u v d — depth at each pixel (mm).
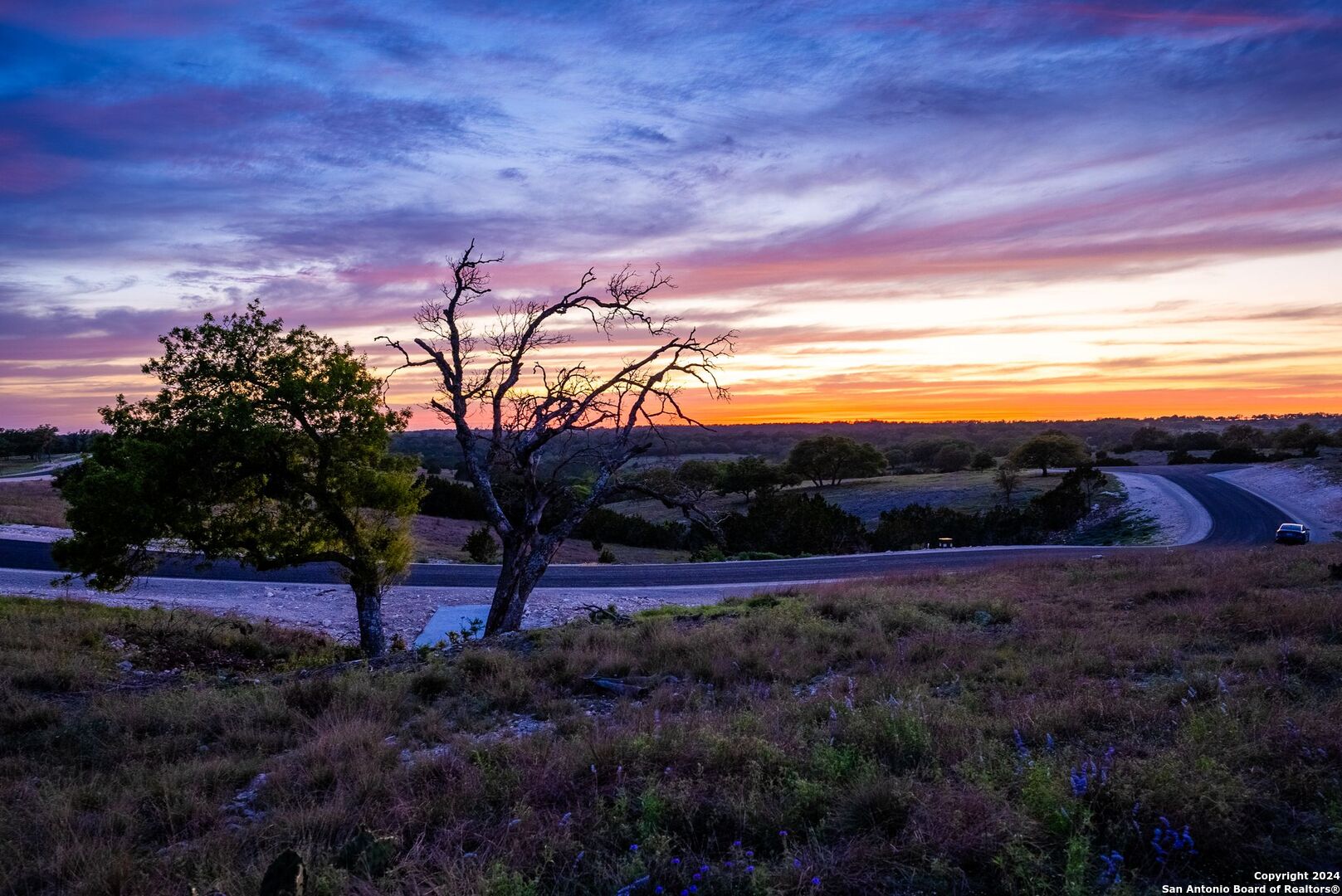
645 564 39875
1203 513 76062
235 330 20188
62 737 8852
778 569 36656
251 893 4691
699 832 5160
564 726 8453
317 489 20844
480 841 5312
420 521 59656
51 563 31766
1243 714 6543
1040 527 76250
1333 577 16484
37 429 117750
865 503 105125
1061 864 4363
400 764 7227
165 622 19797
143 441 19125
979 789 5180
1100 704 7258
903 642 11750
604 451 20641
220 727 9312
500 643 14195
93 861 5348
